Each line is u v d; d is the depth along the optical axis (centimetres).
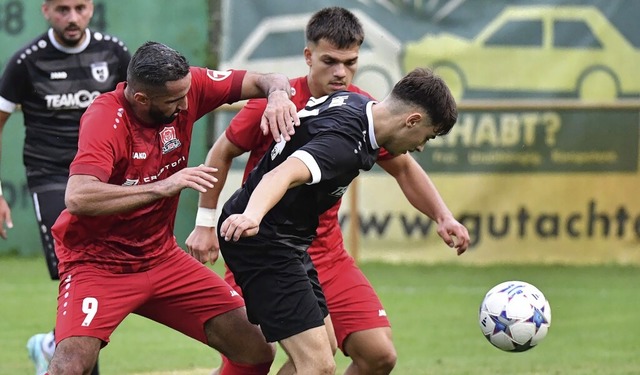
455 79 3697
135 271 1600
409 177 1820
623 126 3697
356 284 1747
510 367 2308
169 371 2275
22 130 3803
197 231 1759
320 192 1455
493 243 3725
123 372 2259
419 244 3753
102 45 2161
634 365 2336
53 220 2041
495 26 3694
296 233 1497
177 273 1627
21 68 2106
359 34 1728
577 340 2625
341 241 1789
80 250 1585
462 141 3688
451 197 3697
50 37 2120
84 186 1430
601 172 3712
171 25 3809
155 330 2752
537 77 3706
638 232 3741
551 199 3709
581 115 3688
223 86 1627
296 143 1480
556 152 3694
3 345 2522
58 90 2117
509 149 3691
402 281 3444
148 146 1526
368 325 1714
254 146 1739
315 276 1585
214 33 3881
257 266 1491
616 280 3497
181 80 1469
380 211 3734
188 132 1588
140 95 1470
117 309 1571
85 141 1466
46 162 2112
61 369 1507
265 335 1507
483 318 1709
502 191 3700
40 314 2905
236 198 1541
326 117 1463
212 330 1636
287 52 3712
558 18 3694
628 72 3706
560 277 3538
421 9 3694
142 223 1573
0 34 3791
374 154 1474
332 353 1532
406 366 2312
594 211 3725
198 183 1421
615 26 3700
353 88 1836
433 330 2728
